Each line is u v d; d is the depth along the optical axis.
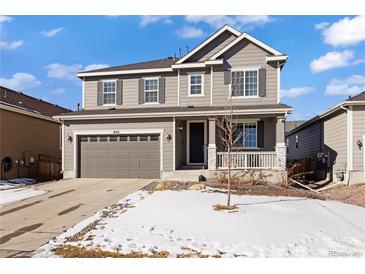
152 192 11.62
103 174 16.53
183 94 17.39
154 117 15.98
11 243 6.43
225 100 16.69
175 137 15.88
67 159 16.73
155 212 8.54
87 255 5.66
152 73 18.09
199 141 17.23
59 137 22.20
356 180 14.98
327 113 17.58
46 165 19.16
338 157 16.64
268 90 16.38
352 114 15.14
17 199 10.87
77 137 16.78
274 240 6.38
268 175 14.44
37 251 5.96
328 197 12.46
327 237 6.63
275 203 9.98
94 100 18.69
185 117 15.87
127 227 7.24
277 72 16.38
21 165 17.80
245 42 16.69
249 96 16.48
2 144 16.31
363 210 9.78
